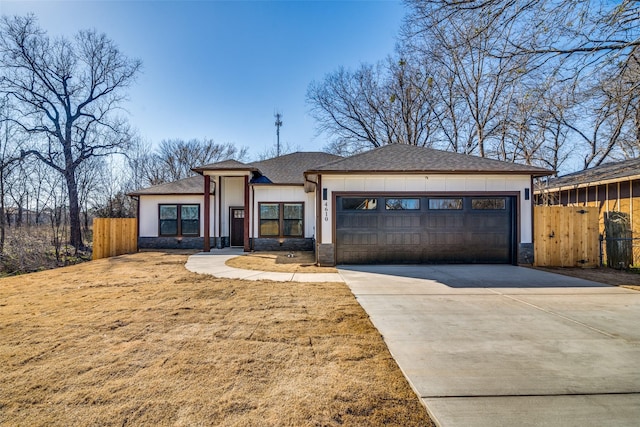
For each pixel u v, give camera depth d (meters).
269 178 15.41
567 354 3.39
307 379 2.82
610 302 5.49
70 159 17.42
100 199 20.80
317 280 7.44
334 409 2.38
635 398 2.56
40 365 3.10
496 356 3.34
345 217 9.56
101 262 10.76
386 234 9.58
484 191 9.53
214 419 2.25
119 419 2.25
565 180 13.68
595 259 9.23
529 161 15.65
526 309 5.08
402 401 2.50
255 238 14.77
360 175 9.53
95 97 19.03
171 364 3.11
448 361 3.21
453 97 20.77
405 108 23.50
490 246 9.58
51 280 7.64
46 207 16.27
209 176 14.58
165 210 15.90
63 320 4.51
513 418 2.29
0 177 14.25
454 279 7.45
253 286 6.81
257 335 3.90
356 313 4.84
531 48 5.45
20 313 4.87
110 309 5.08
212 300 5.65
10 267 12.62
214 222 15.61
